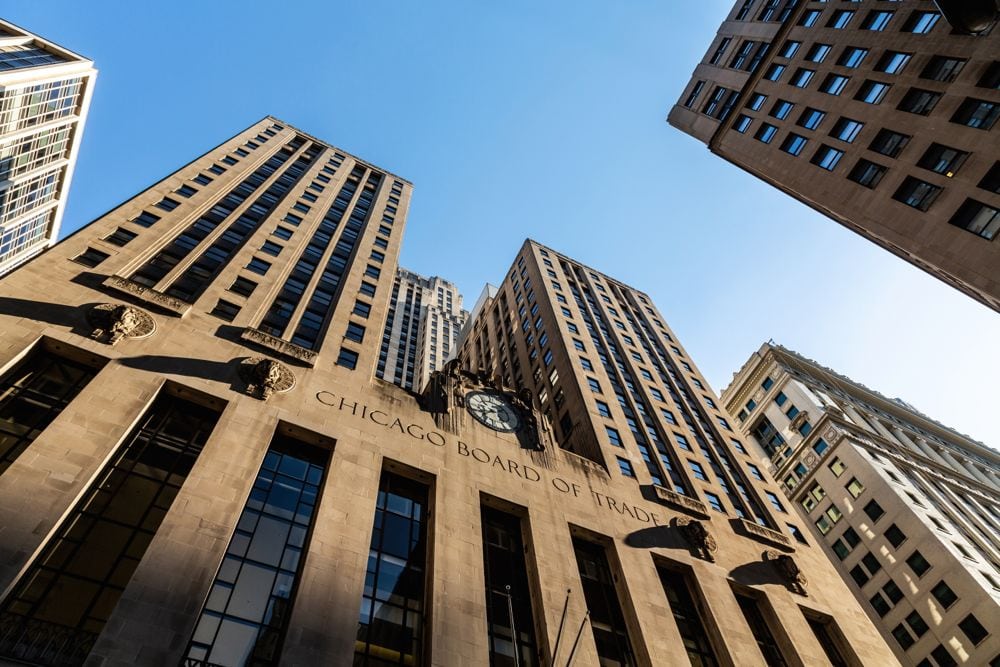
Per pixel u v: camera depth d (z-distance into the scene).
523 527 34.12
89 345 27.83
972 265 34.12
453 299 146.12
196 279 37.19
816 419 76.19
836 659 37.69
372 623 25.30
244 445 27.50
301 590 23.33
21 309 27.72
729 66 61.22
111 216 38.00
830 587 42.06
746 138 53.75
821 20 49.31
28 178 82.75
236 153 57.19
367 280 46.72
